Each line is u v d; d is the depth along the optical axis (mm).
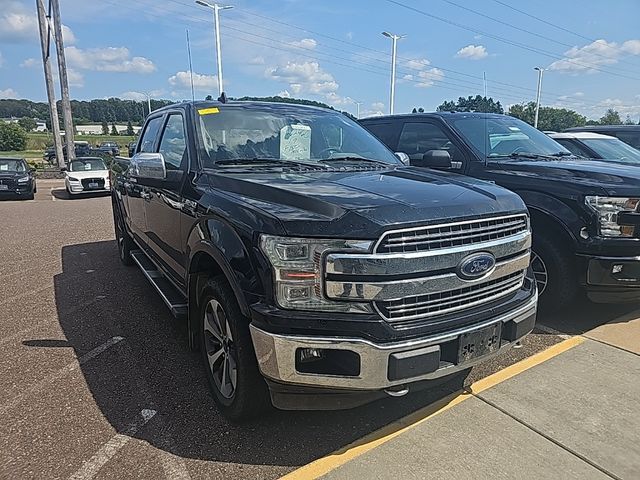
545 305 4562
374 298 2398
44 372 3672
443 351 2605
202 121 3953
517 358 3879
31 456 2699
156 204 4430
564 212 4316
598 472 2582
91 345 4152
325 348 2402
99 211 13680
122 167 6375
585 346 4074
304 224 2445
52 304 5215
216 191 3232
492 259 2738
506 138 5742
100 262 7133
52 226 10805
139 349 4066
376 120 6641
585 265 4234
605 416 3080
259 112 4254
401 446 2799
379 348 2395
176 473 2580
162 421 3041
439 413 3133
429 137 5855
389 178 3273
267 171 3533
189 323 3580
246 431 2943
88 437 2873
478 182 3273
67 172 18562
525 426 2984
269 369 2514
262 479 2545
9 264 7070
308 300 2443
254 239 2584
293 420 3057
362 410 3176
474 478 2539
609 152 7637
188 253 3412
